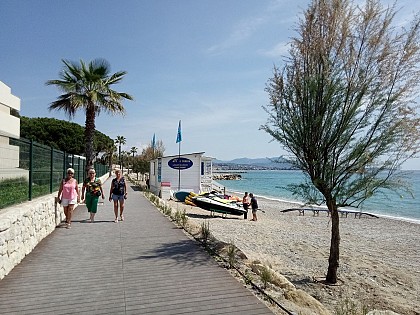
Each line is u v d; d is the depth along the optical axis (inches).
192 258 271.9
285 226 738.2
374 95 308.8
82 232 376.5
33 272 232.7
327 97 309.3
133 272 235.3
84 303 182.4
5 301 183.9
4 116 572.7
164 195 1026.7
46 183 402.6
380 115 307.7
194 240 340.8
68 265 249.8
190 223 442.0
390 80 305.4
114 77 845.8
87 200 451.8
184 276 228.4
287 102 337.4
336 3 316.8
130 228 405.4
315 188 340.5
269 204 1333.7
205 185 1304.1
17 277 222.1
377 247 561.3
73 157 609.0
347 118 309.3
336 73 316.2
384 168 310.8
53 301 184.5
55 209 397.7
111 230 390.6
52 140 2127.2
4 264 221.1
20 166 309.6
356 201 317.7
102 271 236.8
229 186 2854.3
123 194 459.8
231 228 647.1
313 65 327.0
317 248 516.4
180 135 1101.7
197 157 1108.5
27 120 2151.8
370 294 311.6
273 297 191.8
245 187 2719.0
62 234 363.9
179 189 1093.8
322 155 321.1
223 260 267.0
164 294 196.1
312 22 328.5
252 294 197.8
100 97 786.8
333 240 337.1
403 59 298.7
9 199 283.4
